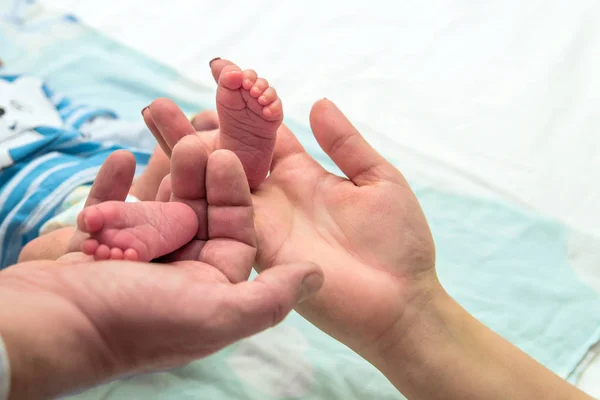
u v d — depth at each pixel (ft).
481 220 3.33
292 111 3.94
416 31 4.28
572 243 3.15
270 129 2.11
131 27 4.58
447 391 2.25
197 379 2.68
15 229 3.07
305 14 4.48
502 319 2.89
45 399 1.31
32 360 1.25
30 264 1.55
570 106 3.75
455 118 3.81
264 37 4.42
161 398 2.61
